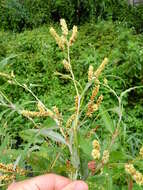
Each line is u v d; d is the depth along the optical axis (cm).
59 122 152
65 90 479
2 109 371
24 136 167
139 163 139
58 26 717
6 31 736
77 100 164
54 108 154
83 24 720
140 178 114
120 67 485
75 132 151
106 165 144
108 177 149
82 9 743
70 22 746
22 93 485
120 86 473
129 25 713
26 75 530
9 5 745
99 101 168
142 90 482
